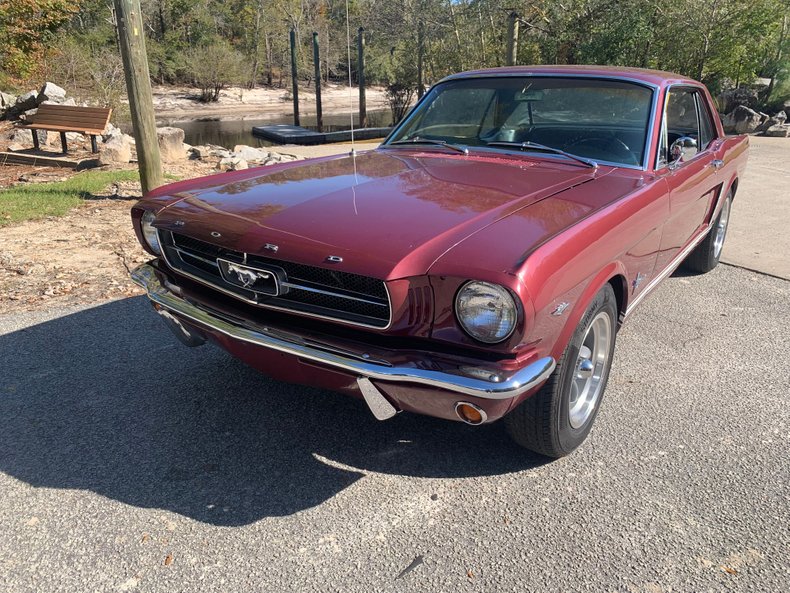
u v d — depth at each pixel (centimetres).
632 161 331
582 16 2006
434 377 214
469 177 303
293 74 2634
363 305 228
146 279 305
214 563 224
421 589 213
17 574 218
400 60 2881
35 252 568
